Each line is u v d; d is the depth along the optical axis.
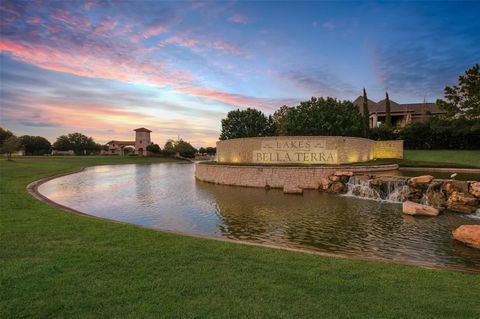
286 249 9.27
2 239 9.34
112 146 145.00
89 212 18.98
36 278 6.32
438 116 43.50
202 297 5.59
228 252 8.50
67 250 8.28
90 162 75.94
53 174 42.09
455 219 16.50
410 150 48.34
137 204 21.64
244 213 18.36
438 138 47.66
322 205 20.69
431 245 12.16
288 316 4.98
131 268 6.97
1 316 4.83
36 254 7.91
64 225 11.42
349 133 50.84
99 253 8.03
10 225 11.31
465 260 10.53
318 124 51.81
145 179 39.84
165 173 50.62
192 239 9.89
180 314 4.96
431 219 16.55
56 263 7.22
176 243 9.26
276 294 5.79
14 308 5.08
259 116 79.50
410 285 6.52
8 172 39.50
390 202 21.75
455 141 46.59
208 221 16.45
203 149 146.12
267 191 27.73
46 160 74.00
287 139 35.00
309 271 7.14
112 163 80.12
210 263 7.46
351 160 35.22
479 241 11.73
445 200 19.81
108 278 6.36
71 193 26.98
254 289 5.98
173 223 16.06
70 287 5.90
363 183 24.86
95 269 6.88
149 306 5.20
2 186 24.14
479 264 10.15
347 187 26.09
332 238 13.15
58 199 23.84
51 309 5.06
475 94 37.38
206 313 5.01
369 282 6.59
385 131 52.28
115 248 8.53
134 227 11.54
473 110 37.69
